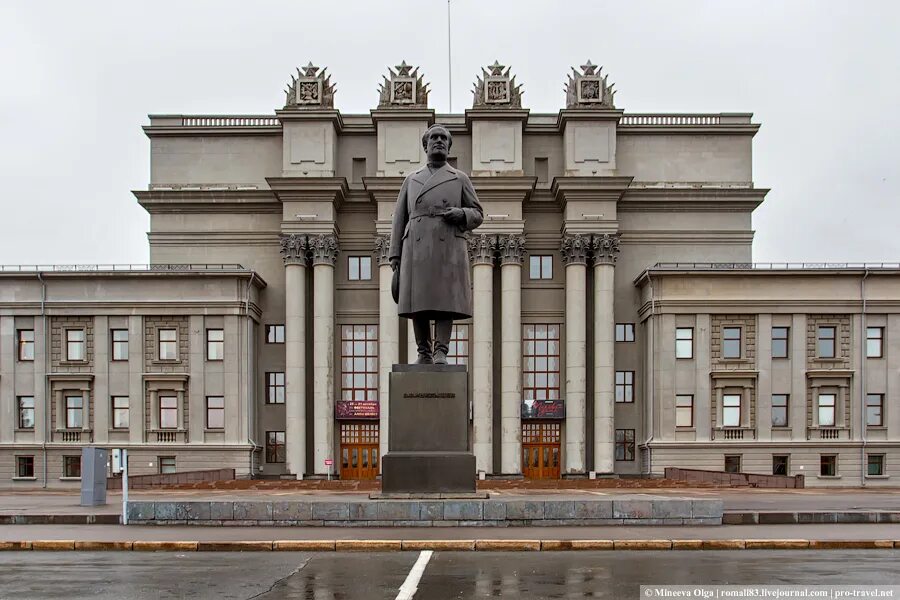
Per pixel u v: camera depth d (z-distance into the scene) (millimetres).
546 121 74312
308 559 17406
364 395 71000
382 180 69062
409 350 68875
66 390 66062
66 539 19734
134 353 65750
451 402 22312
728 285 65625
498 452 70000
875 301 65188
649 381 67062
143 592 13938
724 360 65125
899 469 64625
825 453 64562
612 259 69312
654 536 19797
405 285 23047
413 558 17469
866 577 15023
